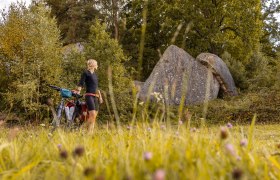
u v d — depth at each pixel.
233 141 2.76
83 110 7.60
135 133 3.38
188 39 30.30
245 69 27.20
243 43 28.42
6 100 17.42
